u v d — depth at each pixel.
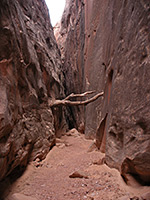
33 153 4.57
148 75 2.17
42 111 5.93
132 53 2.68
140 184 2.42
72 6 14.80
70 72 15.19
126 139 2.74
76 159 4.81
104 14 6.02
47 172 3.97
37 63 6.05
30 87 4.95
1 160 2.46
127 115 2.75
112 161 3.33
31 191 2.82
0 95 2.64
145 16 2.28
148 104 2.15
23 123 4.00
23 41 4.54
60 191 2.70
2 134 2.55
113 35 4.22
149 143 2.12
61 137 10.02
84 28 10.48
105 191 2.47
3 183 2.81
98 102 6.68
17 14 4.40
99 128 4.89
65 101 7.32
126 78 2.89
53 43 13.37
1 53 3.06
